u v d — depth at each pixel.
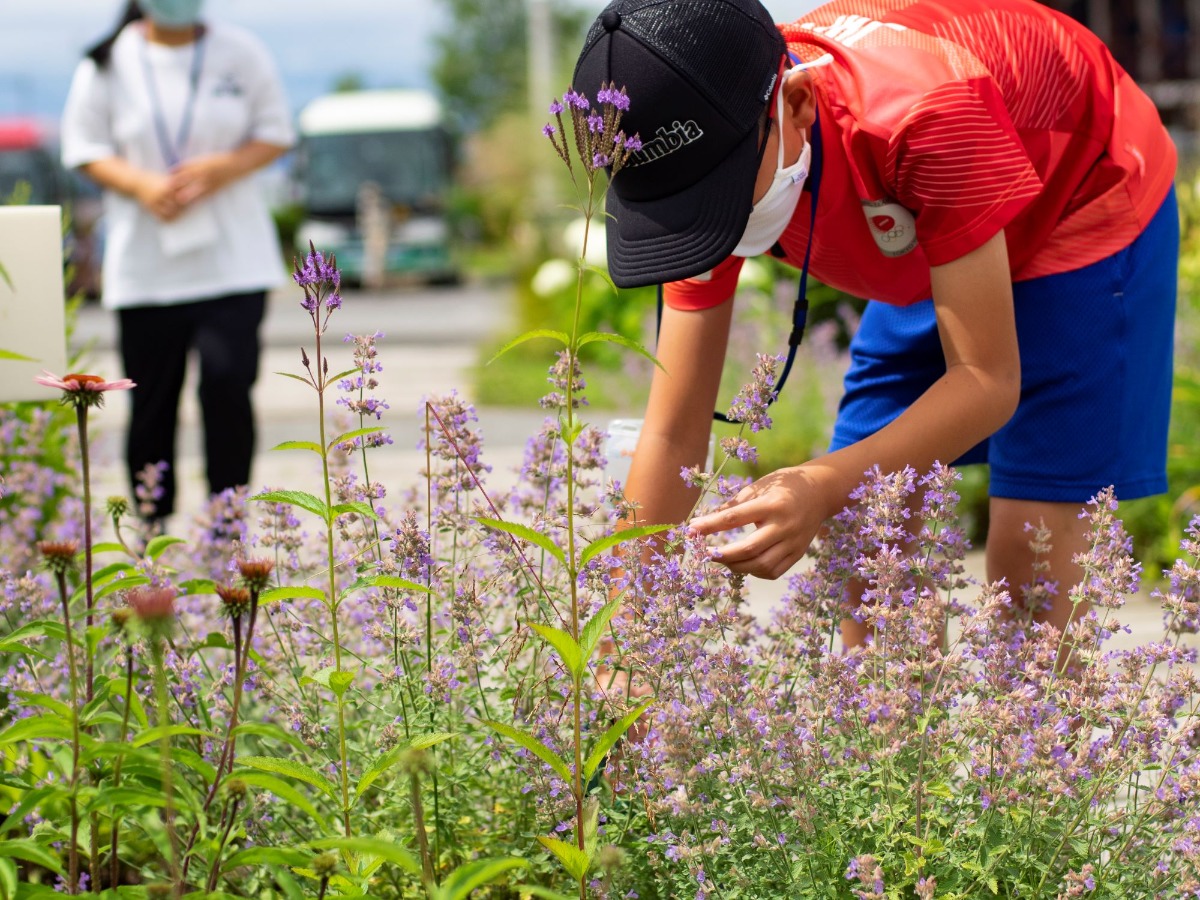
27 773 2.12
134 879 2.44
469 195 34.94
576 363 2.33
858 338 3.04
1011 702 1.88
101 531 3.61
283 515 2.59
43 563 1.58
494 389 10.47
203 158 4.82
